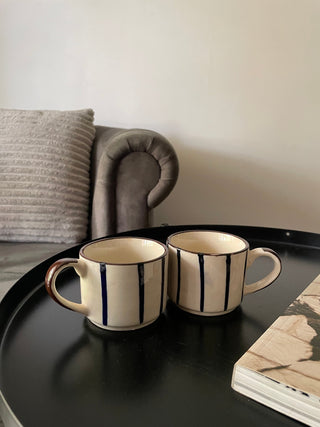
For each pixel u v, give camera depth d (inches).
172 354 15.7
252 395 13.3
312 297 18.3
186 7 45.7
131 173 37.2
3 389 13.4
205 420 12.4
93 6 49.3
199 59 46.9
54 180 38.3
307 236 29.5
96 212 38.8
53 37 52.6
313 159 46.3
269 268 24.8
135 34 48.5
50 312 18.7
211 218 51.9
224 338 16.8
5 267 31.5
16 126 40.1
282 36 43.4
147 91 50.0
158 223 54.0
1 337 16.5
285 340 14.8
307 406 12.2
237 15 44.3
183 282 17.7
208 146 49.5
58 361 15.0
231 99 47.1
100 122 53.5
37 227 37.4
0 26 54.7
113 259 18.3
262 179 48.7
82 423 12.1
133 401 13.1
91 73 52.1
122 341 16.4
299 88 44.5
